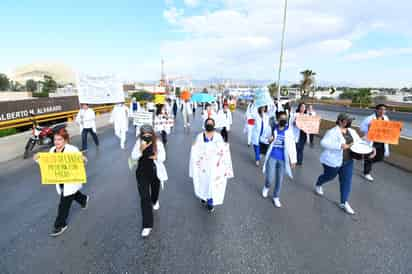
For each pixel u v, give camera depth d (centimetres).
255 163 680
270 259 279
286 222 362
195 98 1616
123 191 468
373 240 317
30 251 290
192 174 394
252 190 485
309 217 377
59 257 280
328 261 277
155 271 259
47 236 321
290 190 486
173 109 1736
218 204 405
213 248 298
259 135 643
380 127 514
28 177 546
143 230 323
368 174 552
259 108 634
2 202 421
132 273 256
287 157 400
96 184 503
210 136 379
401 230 341
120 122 823
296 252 292
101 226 346
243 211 395
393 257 284
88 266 266
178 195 456
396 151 670
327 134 400
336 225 354
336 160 394
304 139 651
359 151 365
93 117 796
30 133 1017
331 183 525
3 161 670
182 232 333
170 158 714
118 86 820
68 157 322
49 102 1412
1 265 266
